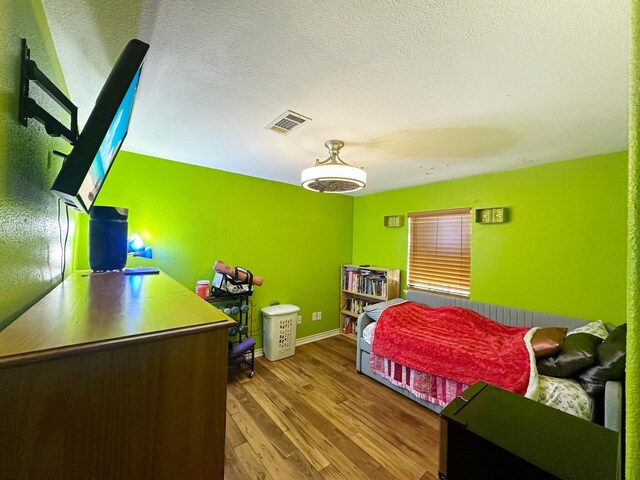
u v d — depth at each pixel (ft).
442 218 10.83
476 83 4.35
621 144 6.68
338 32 3.36
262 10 3.06
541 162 8.15
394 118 5.57
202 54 3.80
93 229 5.39
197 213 9.25
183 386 2.18
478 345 7.13
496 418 1.99
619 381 4.91
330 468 5.41
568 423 1.93
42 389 1.68
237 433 6.36
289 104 5.09
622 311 6.98
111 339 1.90
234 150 7.64
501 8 2.96
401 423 6.79
